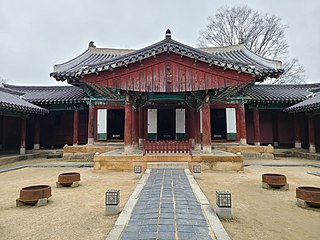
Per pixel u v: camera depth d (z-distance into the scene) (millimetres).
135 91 11750
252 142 20609
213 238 3715
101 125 18047
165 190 6766
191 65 11453
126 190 7523
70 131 21266
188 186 7262
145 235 3818
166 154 11578
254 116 19312
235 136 17750
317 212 5512
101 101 18141
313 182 8969
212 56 11148
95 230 4398
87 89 17703
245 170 11781
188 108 16891
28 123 21312
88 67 11141
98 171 11406
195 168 9477
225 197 5082
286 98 19000
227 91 13359
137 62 11453
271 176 7777
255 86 22297
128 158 11422
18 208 5828
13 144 20547
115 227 4141
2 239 4090
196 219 4523
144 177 8742
